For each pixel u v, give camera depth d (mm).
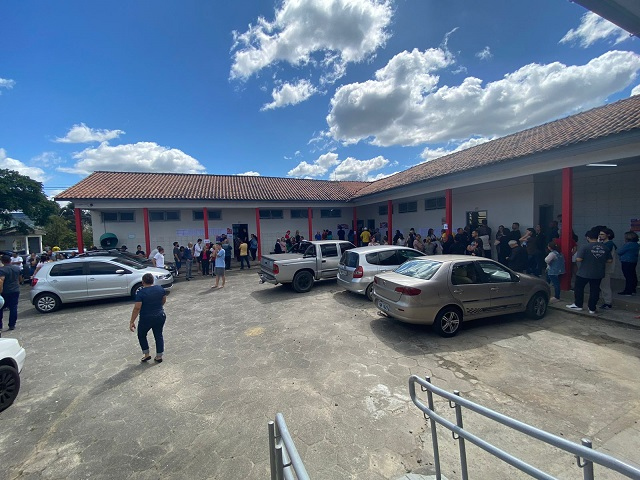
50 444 3016
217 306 8250
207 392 3891
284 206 17594
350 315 6867
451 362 4441
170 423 3291
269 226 19156
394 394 3693
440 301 5273
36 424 3354
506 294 5773
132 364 4816
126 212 16141
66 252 16922
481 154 11844
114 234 15742
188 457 2781
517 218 10656
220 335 5969
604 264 6000
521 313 6555
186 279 13070
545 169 7965
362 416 3281
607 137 6328
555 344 4895
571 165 7387
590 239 6219
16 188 19984
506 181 10836
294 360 4711
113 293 9078
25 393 4027
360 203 18188
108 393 3965
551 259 7148
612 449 2646
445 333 5383
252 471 2592
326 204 18641
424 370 4230
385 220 18219
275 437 1893
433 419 2287
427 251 11984
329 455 2729
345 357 4734
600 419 3059
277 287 10539
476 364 4348
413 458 2682
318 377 4152
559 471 2459
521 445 2785
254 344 5430
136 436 3098
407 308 5203
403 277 5762
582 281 6238
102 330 6629
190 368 4605
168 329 6461
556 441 1442
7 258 7035
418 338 5387
